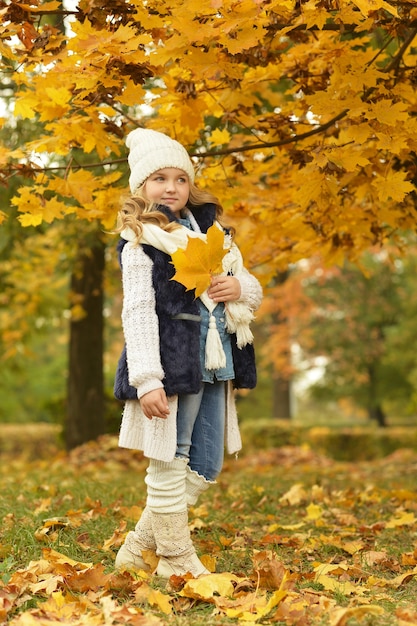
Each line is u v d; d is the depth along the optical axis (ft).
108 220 13.30
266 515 14.96
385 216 14.32
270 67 13.53
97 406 32.42
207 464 9.87
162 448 9.13
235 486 19.29
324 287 67.10
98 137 12.65
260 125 13.88
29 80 12.33
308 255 16.48
